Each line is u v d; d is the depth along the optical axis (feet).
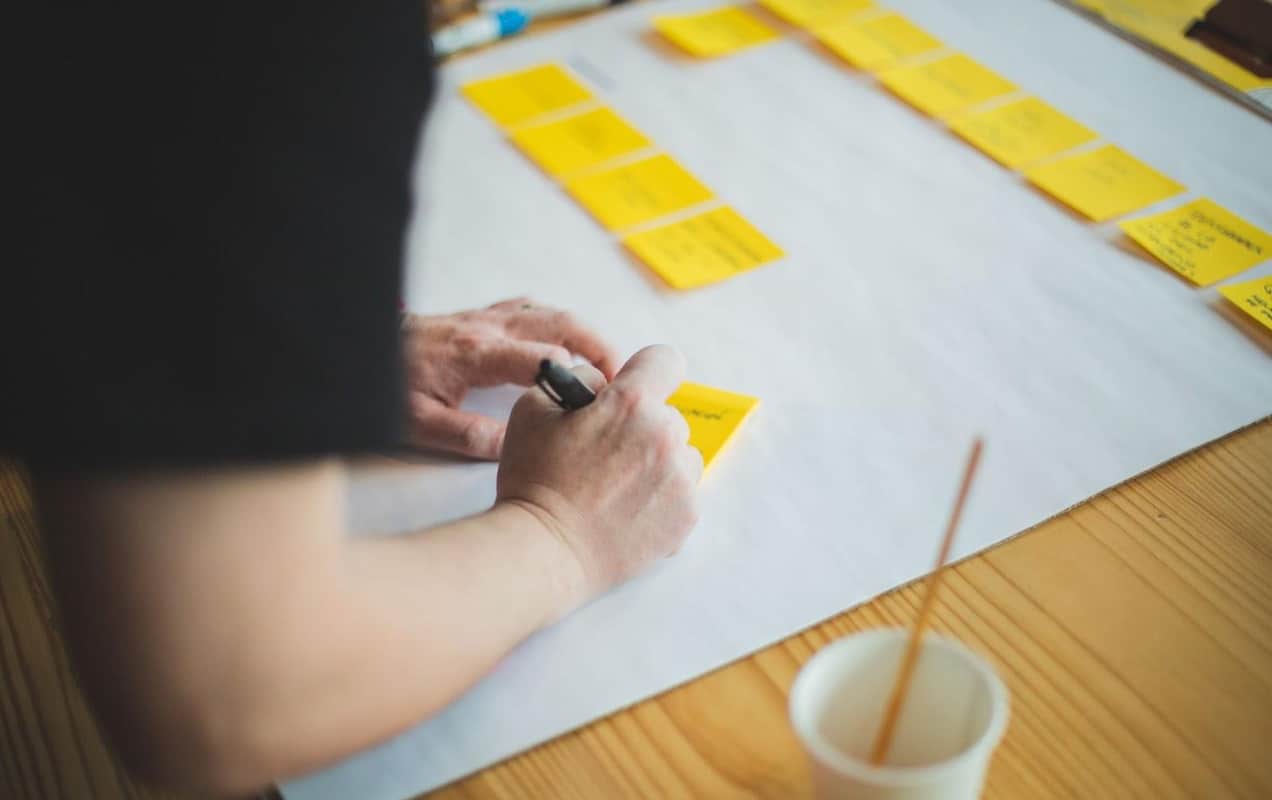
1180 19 4.36
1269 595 2.34
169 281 1.46
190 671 1.62
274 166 1.47
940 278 3.25
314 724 1.79
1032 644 2.23
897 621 2.27
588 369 2.63
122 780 2.29
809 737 1.57
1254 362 2.95
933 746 1.72
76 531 1.55
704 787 1.98
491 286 3.27
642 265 3.34
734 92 4.06
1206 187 3.56
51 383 1.45
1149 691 2.14
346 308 1.55
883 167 3.69
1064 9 4.46
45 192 1.42
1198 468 2.63
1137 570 2.38
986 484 2.59
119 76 1.41
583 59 4.24
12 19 1.39
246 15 1.43
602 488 2.33
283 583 1.64
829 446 2.71
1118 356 2.97
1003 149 3.74
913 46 4.25
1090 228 3.43
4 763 2.31
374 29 1.52
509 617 2.14
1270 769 2.00
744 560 2.42
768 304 3.17
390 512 2.55
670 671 2.20
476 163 3.75
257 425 1.52
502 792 1.99
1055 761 2.01
